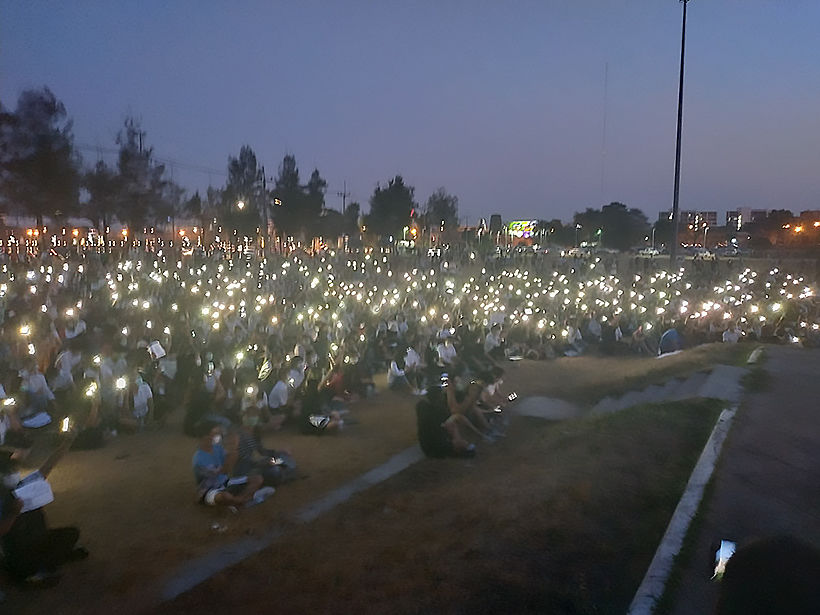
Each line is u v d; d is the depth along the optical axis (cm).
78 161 3253
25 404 1150
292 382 1285
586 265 4409
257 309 2012
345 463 1045
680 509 677
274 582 625
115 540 755
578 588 564
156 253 3625
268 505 864
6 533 637
